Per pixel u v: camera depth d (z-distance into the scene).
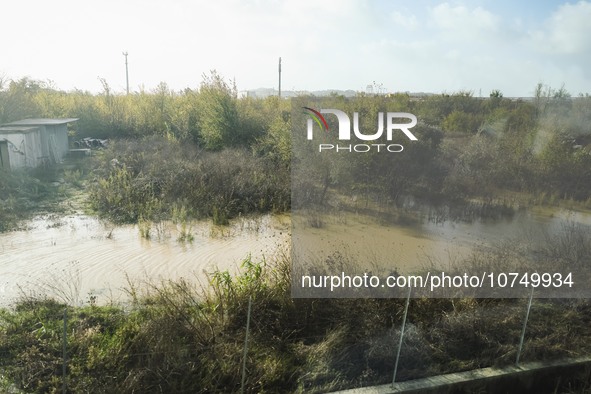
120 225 8.45
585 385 4.13
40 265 6.50
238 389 3.78
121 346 4.04
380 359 4.11
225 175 10.34
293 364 4.12
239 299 4.66
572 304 4.95
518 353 4.17
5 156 10.70
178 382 3.78
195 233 8.07
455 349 4.35
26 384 3.71
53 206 9.48
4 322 4.69
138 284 5.81
